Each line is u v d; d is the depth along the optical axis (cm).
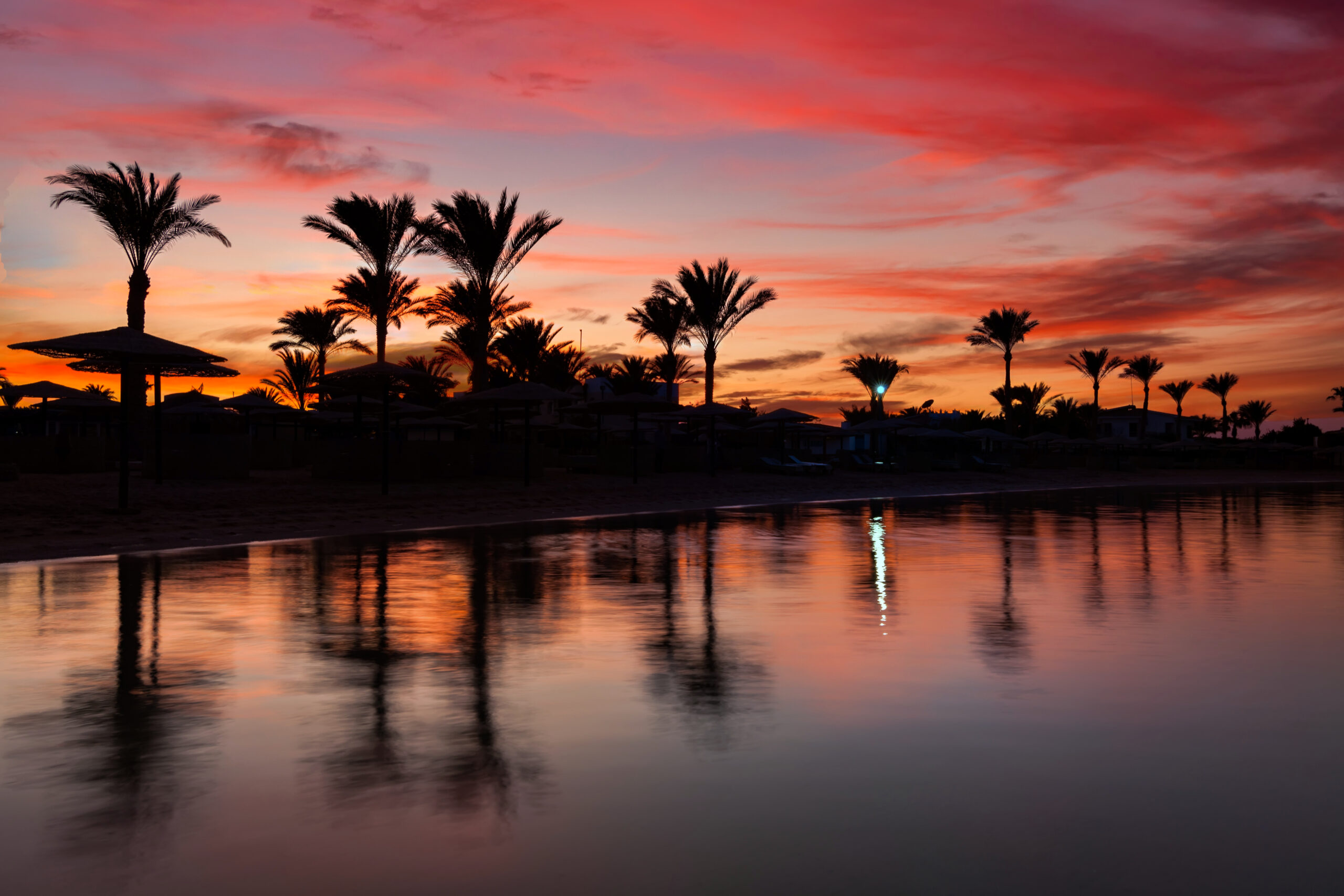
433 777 441
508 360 6278
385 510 2220
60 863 346
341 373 2681
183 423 4038
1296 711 562
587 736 507
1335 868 344
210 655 718
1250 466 8662
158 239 3756
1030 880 334
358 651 734
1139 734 513
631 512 2502
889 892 324
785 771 448
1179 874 339
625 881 331
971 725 530
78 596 1008
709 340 5056
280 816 391
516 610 937
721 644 771
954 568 1310
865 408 9356
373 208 3884
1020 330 7425
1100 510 2741
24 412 3975
